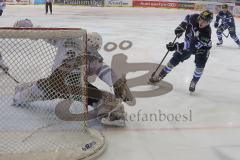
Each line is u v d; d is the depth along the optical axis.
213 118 5.43
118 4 33.00
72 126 4.61
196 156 4.14
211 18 6.01
